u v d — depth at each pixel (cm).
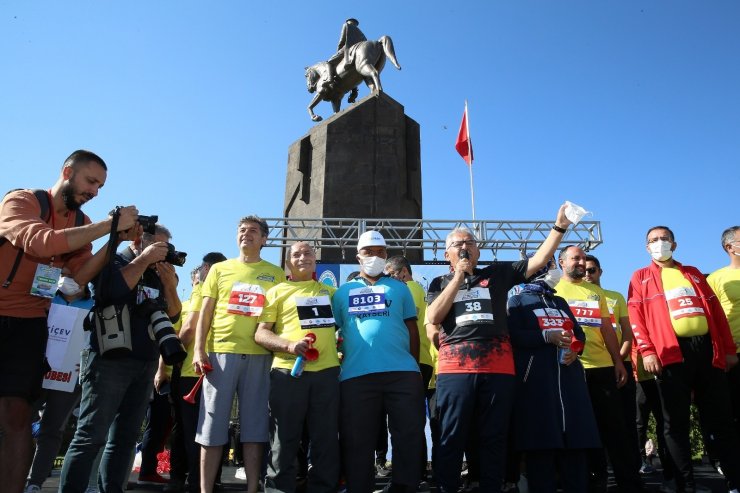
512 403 393
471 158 1466
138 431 390
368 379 390
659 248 500
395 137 1298
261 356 433
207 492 400
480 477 381
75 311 452
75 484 330
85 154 326
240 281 450
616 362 489
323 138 1291
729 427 456
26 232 296
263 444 427
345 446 386
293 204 1338
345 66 1377
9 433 293
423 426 389
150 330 377
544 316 432
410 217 1266
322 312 415
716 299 486
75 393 452
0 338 299
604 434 480
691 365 470
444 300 397
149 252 361
